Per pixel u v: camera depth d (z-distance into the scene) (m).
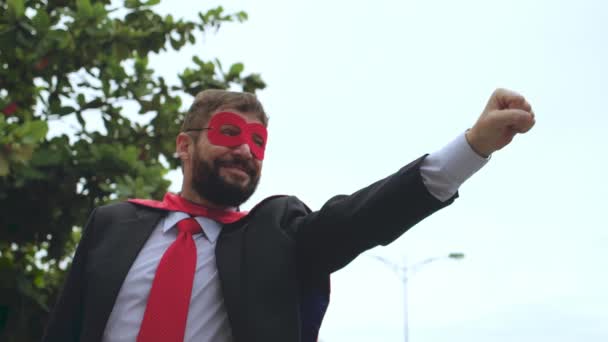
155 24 7.91
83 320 2.39
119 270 2.37
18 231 7.16
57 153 6.88
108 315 2.30
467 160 2.16
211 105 2.68
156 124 8.07
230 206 2.60
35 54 6.90
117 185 6.76
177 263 2.35
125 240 2.46
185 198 2.61
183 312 2.26
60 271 8.26
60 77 7.58
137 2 7.92
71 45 7.13
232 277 2.32
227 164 2.55
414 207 2.21
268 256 2.34
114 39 7.35
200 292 2.32
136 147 7.65
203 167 2.56
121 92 7.76
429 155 2.24
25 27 6.70
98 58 7.64
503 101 2.17
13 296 6.89
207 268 2.38
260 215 2.48
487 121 2.12
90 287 2.38
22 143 5.78
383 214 2.23
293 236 2.41
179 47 8.03
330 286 2.44
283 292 2.28
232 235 2.44
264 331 2.21
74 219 7.16
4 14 6.68
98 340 2.29
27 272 7.71
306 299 2.39
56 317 2.48
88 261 2.46
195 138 2.64
